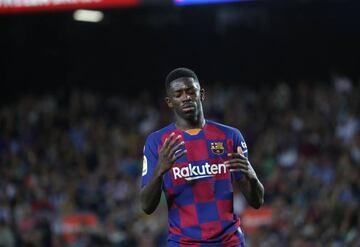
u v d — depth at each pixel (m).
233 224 18.34
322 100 61.69
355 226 45.38
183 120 18.73
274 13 74.44
